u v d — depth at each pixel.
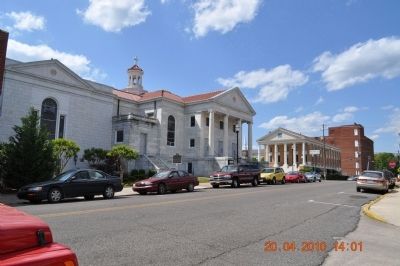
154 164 42.62
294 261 6.72
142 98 52.69
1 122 33.84
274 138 86.69
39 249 2.59
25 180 21.39
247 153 61.81
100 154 37.34
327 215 13.16
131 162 43.25
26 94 36.19
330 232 9.80
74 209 12.75
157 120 49.03
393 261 7.05
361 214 13.78
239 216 11.95
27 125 22.72
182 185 23.52
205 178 43.00
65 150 29.02
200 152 52.28
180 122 53.53
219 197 18.45
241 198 18.22
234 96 58.22
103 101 44.47
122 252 6.80
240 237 8.59
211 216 11.70
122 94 51.62
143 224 9.80
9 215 2.77
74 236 8.05
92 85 42.88
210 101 52.62
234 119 60.47
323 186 33.25
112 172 36.47
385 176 26.05
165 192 22.25
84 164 40.16
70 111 40.38
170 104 51.38
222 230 9.37
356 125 113.75
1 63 20.92
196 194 20.88
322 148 95.81
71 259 2.65
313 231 9.82
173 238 8.19
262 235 8.95
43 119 37.72
